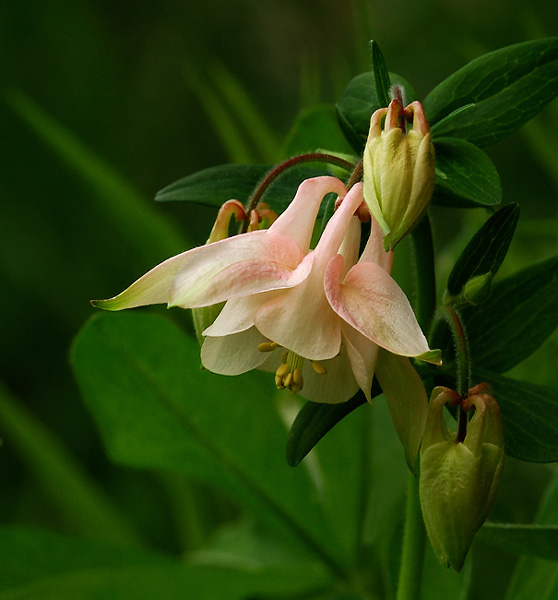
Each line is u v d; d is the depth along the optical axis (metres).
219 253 0.38
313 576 0.50
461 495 0.38
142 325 0.47
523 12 0.69
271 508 0.50
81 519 0.58
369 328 0.37
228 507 0.63
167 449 0.49
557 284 0.42
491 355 0.42
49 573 0.48
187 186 0.42
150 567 0.47
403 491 0.51
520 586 0.46
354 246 0.38
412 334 0.37
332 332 0.38
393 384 0.38
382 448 0.52
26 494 0.75
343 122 0.41
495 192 0.39
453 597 0.47
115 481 0.75
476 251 0.40
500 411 0.38
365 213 0.38
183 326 0.63
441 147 0.40
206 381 0.48
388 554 0.46
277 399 0.58
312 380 0.39
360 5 0.57
